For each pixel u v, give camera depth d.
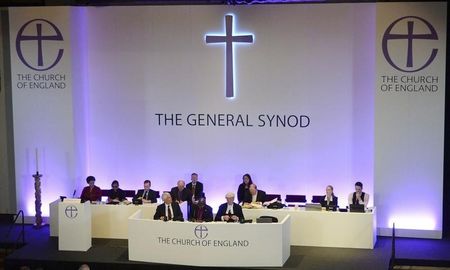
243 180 14.48
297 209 13.15
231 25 14.62
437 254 12.76
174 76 14.94
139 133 15.20
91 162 15.41
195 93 14.91
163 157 15.18
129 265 11.95
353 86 14.35
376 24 13.60
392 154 13.81
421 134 13.68
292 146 14.73
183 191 14.09
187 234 11.81
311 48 14.41
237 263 11.74
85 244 12.66
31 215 15.02
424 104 13.62
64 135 14.73
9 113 15.62
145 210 13.28
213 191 15.09
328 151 14.60
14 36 14.63
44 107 14.73
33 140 14.83
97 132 15.32
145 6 14.85
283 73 14.57
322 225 12.91
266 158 14.84
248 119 14.80
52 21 14.52
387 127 13.77
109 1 15.41
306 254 12.45
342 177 14.60
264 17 14.51
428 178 13.76
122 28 14.97
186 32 14.78
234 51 14.67
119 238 13.43
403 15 13.50
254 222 12.05
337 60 14.36
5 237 13.89
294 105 14.61
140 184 15.32
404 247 13.21
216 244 11.75
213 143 14.98
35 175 14.55
